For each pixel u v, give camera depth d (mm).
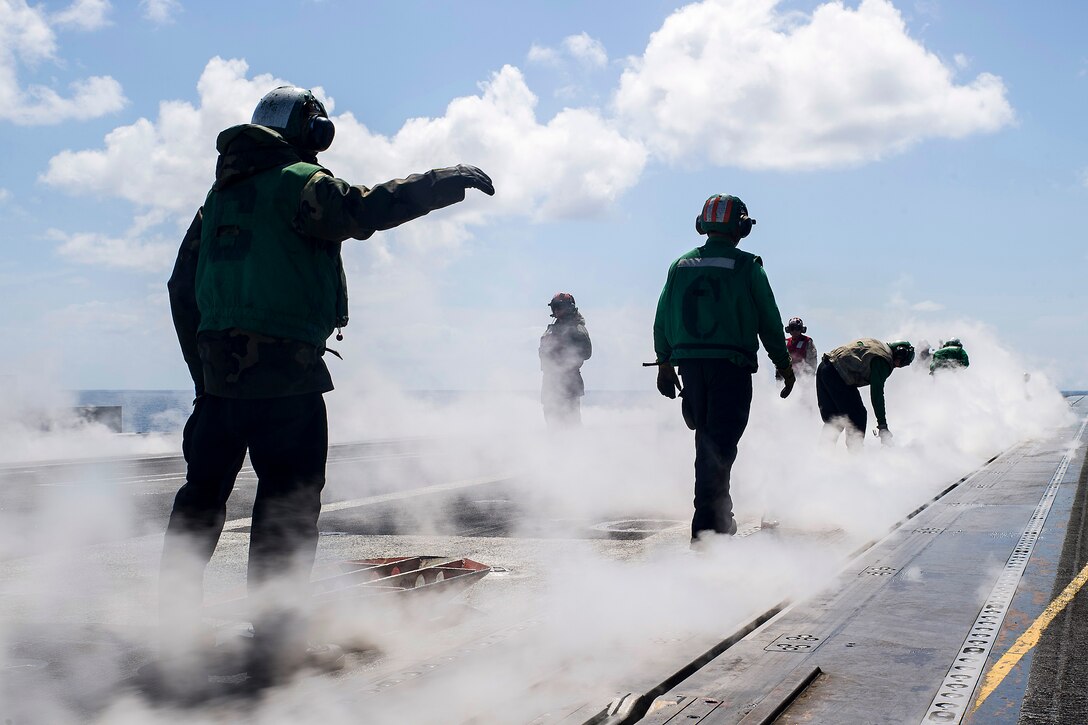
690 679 3381
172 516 3721
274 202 3543
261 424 3578
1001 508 7801
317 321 3648
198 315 3887
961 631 4020
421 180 3424
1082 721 2986
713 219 6199
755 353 6137
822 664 3578
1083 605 4465
